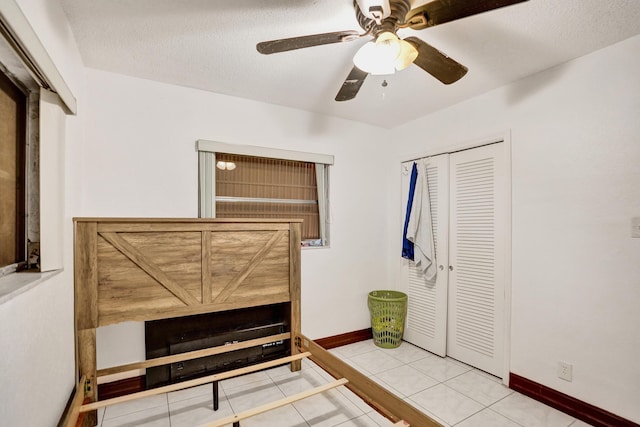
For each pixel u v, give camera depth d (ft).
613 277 6.11
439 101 9.20
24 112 4.58
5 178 4.07
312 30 5.80
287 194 9.97
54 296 4.62
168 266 6.83
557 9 5.13
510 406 6.94
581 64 6.63
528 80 7.57
